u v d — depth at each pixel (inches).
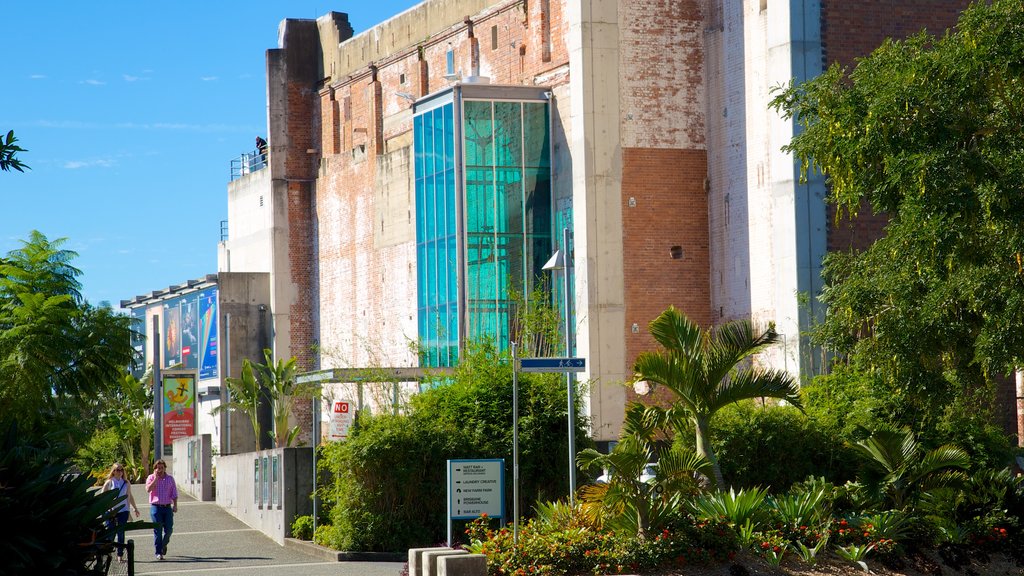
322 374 1259.8
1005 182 770.2
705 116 1768.0
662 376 909.8
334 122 2591.0
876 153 816.9
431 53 2277.3
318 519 1173.1
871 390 1111.0
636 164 1744.6
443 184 1916.8
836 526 888.9
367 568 983.0
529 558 808.9
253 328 2664.9
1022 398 1396.4
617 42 1743.4
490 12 2082.9
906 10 1585.9
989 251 805.2
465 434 1089.4
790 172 1551.4
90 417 1594.5
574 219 1753.2
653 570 811.4
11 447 661.9
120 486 1079.6
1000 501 962.1
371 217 2427.4
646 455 832.3
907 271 868.6
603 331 1717.5
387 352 2356.1
